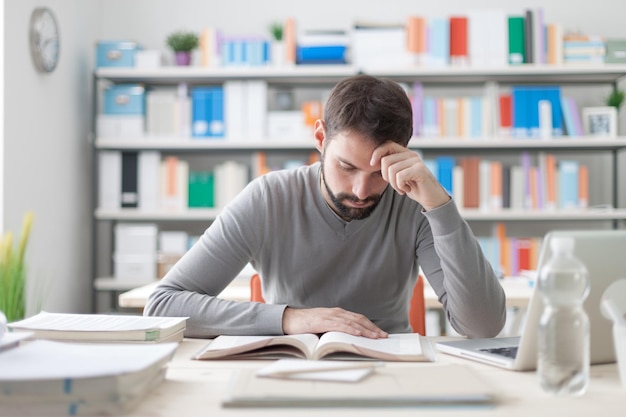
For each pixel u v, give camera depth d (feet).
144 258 13.88
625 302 3.52
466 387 2.88
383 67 13.69
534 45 13.69
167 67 14.17
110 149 14.48
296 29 14.74
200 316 4.72
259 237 5.43
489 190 13.80
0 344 3.34
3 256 10.38
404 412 2.69
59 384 2.66
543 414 2.70
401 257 5.52
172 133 14.02
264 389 2.88
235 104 13.85
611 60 13.80
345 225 5.40
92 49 14.98
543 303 3.32
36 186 12.51
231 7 15.25
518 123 13.73
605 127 13.84
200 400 2.91
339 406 2.76
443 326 13.52
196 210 13.97
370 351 3.71
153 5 15.34
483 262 4.88
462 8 15.11
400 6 15.16
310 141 13.83
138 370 2.78
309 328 4.36
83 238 14.70
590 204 14.99
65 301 13.82
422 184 4.65
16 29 11.71
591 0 15.05
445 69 13.60
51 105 13.08
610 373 3.44
